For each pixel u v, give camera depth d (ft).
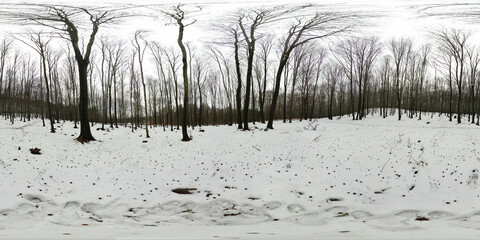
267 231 22.76
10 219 25.03
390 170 36.70
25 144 46.39
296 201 30.48
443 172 34.47
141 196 32.01
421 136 51.60
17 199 28.19
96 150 48.75
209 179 37.24
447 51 96.27
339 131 60.95
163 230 23.07
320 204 29.91
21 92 104.22
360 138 52.95
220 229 23.57
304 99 128.57
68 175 35.37
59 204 28.81
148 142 58.75
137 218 27.07
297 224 25.34
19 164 36.09
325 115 209.26
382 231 22.48
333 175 36.24
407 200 29.66
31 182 31.99
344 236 20.65
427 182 32.63
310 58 114.93
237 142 55.83
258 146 51.90
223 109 158.20
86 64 56.44
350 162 40.40
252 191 32.94
